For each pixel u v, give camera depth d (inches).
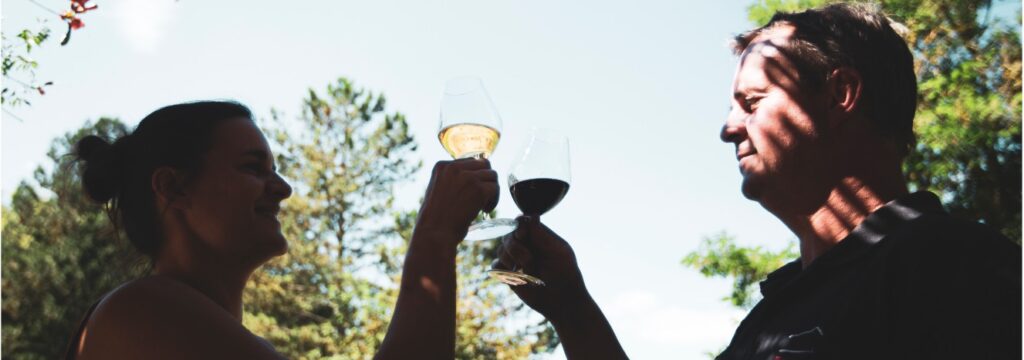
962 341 54.7
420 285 61.7
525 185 91.0
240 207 63.6
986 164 378.3
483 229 84.6
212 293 63.5
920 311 56.4
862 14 70.4
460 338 661.9
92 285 908.6
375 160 897.5
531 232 85.3
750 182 71.3
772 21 74.4
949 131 364.5
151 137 66.0
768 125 69.6
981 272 55.9
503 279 80.7
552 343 748.6
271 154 67.3
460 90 94.0
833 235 68.0
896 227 62.0
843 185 67.7
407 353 58.4
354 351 700.0
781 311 65.4
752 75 71.7
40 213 944.3
